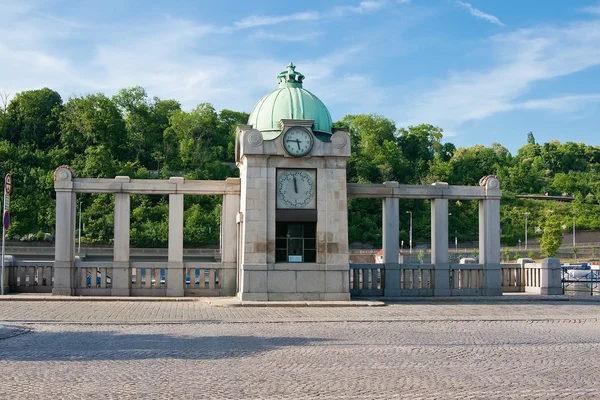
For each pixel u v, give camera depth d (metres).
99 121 135.12
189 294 36.03
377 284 37.31
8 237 102.25
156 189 35.75
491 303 33.94
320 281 33.62
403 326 23.27
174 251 35.81
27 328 21.64
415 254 105.12
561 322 25.03
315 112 36.78
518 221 148.62
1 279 35.19
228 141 149.00
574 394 12.31
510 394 12.26
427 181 151.25
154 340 19.17
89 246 98.38
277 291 33.28
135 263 35.72
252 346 18.06
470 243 123.69
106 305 30.58
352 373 14.19
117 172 119.06
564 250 128.62
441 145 182.50
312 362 15.54
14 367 14.75
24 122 136.50
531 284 40.88
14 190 112.75
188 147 136.50
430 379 13.60
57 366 14.88
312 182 34.16
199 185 36.22
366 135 162.25
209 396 11.91
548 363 15.66
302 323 24.06
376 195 37.19
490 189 38.06
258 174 33.62
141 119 147.38
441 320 25.19
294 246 33.97
